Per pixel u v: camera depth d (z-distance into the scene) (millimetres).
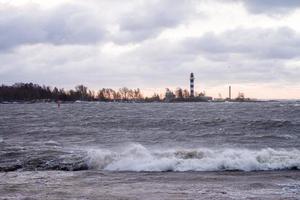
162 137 44750
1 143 37938
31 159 25562
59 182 18781
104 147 34906
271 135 44375
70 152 28422
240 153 24734
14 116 94750
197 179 19453
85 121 71938
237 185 17891
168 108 140125
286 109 109625
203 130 52000
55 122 71562
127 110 123375
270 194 15961
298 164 22844
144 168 22594
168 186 17703
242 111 103188
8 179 19656
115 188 17281
